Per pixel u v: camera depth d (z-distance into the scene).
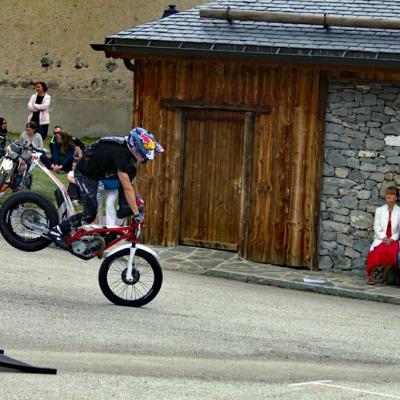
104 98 55.62
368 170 36.47
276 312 29.52
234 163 37.97
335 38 35.69
